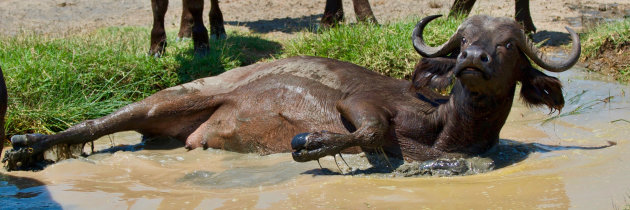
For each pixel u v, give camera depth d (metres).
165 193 6.54
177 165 7.70
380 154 7.53
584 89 11.04
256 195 6.37
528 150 7.78
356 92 7.88
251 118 8.19
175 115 8.42
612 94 10.68
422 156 7.43
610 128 8.76
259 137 8.12
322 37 12.27
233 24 16.33
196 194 6.47
